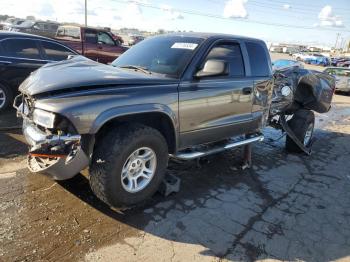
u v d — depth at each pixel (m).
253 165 5.71
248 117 4.97
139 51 4.65
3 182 4.16
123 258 3.04
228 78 4.54
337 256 3.39
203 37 4.46
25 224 3.36
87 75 3.49
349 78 18.39
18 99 4.14
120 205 3.63
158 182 3.89
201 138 4.34
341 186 5.20
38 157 3.31
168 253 3.17
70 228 3.37
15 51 7.33
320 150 7.11
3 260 2.85
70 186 4.15
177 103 3.85
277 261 3.22
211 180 4.88
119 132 3.45
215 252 3.25
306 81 6.84
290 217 4.05
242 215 3.98
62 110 3.06
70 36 12.53
